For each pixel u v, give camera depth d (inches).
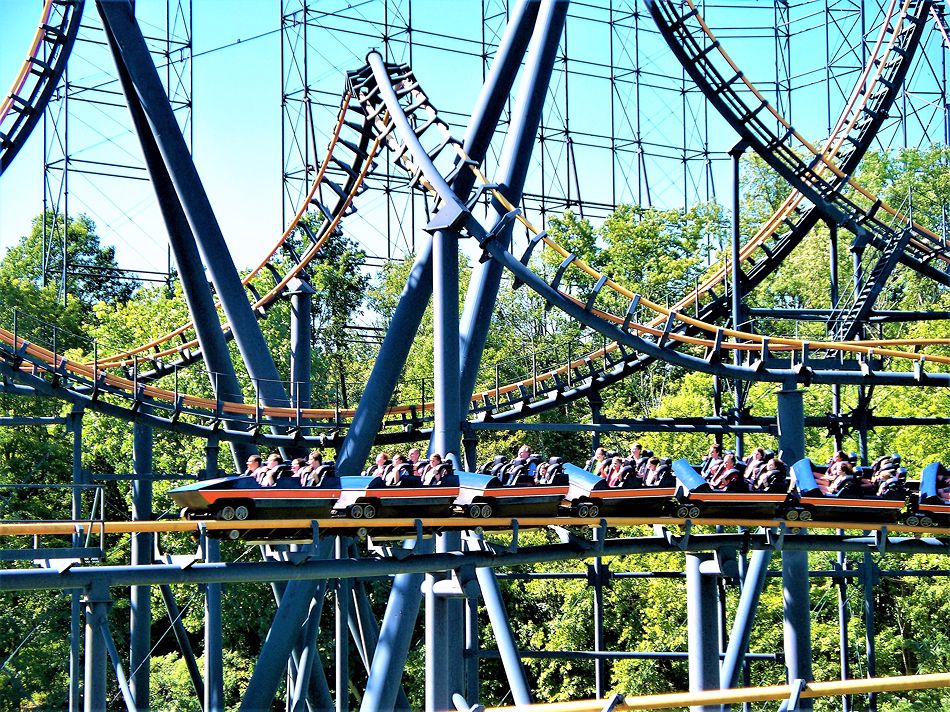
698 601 1248.8
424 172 1366.9
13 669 2048.5
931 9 1743.4
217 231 1483.8
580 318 1409.9
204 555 976.9
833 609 2191.2
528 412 1696.6
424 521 1081.4
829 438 2363.4
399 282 3607.3
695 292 1952.5
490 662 2409.0
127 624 2372.0
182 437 2442.2
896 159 3336.6
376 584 2412.6
